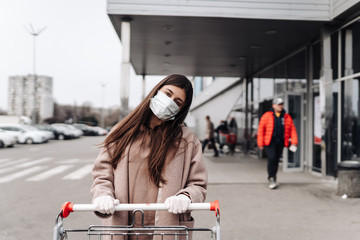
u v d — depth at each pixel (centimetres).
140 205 149
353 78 734
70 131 3406
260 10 748
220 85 2161
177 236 160
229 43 985
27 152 1773
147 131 169
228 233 412
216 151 1411
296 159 972
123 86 781
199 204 152
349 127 747
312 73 938
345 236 400
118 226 151
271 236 401
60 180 838
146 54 1150
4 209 541
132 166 165
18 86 10231
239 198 599
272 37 915
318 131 895
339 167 618
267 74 1318
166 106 159
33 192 685
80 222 463
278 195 622
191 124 2889
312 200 583
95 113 9638
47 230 432
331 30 793
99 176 167
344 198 595
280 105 672
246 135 1529
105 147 170
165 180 161
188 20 774
